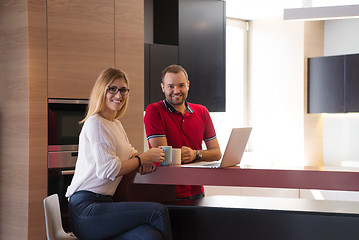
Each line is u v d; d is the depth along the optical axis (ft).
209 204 9.04
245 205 8.88
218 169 8.60
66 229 12.62
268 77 21.04
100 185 8.27
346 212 8.14
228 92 21.09
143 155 8.66
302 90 19.84
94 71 13.23
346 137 19.98
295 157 20.16
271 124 20.98
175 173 8.80
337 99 19.03
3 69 12.69
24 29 12.06
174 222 9.19
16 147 12.34
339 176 7.95
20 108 12.21
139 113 14.32
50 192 12.36
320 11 10.62
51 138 12.40
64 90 12.66
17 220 12.28
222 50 17.98
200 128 10.98
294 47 20.08
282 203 9.07
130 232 7.98
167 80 10.57
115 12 13.70
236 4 18.54
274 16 20.74
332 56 19.19
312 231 8.39
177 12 16.48
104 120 8.45
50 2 12.37
